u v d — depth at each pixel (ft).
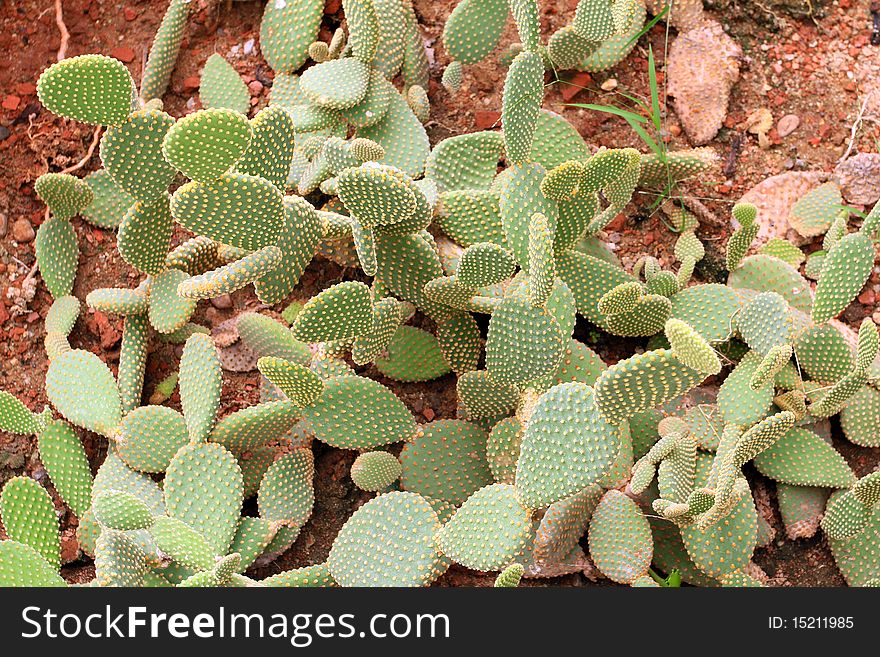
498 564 6.26
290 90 7.19
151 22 7.35
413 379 6.80
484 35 7.07
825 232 6.99
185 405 6.63
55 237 6.97
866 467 6.77
